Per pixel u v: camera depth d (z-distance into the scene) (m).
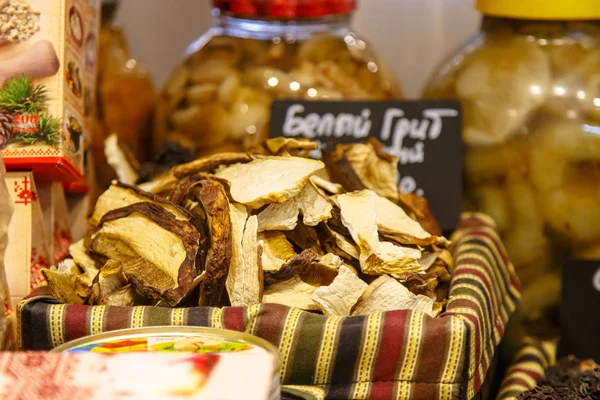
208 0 1.26
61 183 0.81
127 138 1.12
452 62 1.01
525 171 0.91
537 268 0.92
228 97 0.97
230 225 0.63
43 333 0.61
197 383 0.45
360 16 1.22
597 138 0.89
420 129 0.94
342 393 0.60
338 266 0.64
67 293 0.66
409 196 0.81
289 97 0.96
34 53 0.72
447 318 0.59
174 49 1.29
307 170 0.66
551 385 0.78
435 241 0.70
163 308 0.61
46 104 0.72
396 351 0.59
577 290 0.90
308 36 1.02
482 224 0.90
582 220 0.89
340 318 0.60
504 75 0.92
